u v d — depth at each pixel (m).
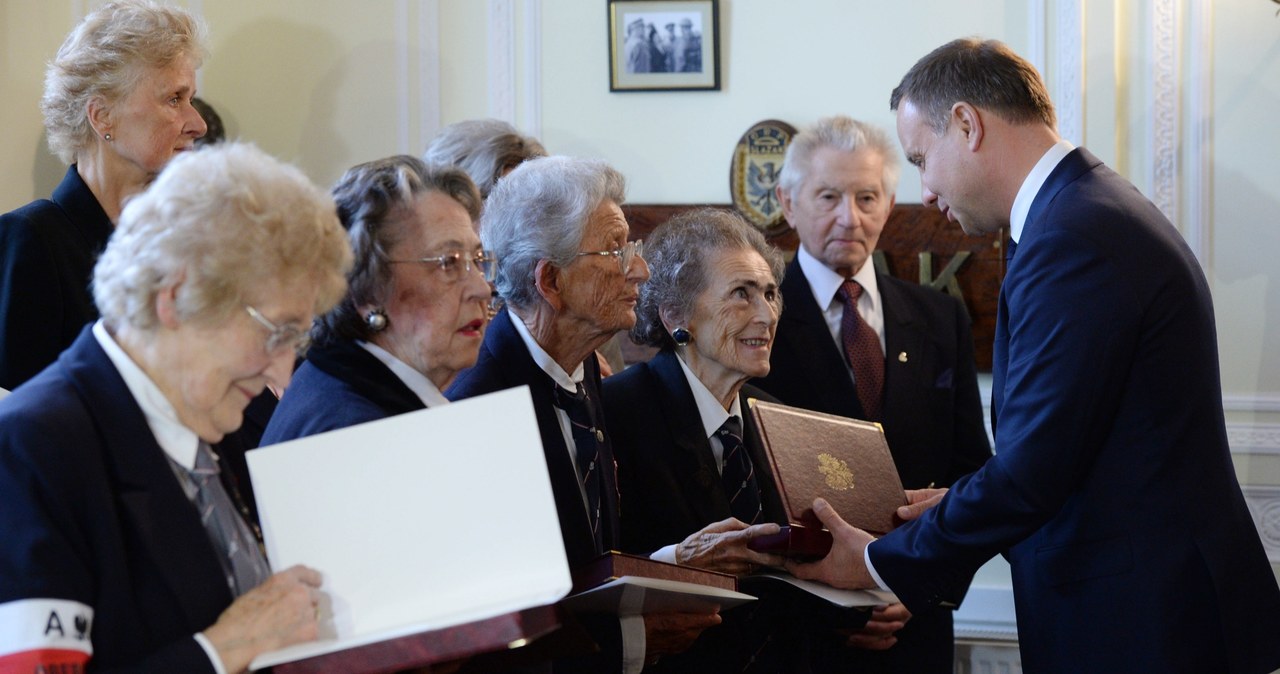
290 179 1.49
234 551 1.53
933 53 2.69
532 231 2.29
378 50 4.30
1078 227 2.40
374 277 1.85
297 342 1.51
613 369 3.62
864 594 2.52
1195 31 4.04
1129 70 4.09
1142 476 2.37
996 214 2.62
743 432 2.67
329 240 1.50
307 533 1.50
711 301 2.55
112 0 2.93
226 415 1.50
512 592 1.47
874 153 3.44
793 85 4.23
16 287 2.56
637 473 2.52
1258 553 2.44
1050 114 2.60
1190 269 2.45
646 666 2.39
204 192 1.42
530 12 4.29
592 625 2.16
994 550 2.42
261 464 1.51
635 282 2.35
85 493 1.38
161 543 1.42
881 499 2.61
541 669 1.83
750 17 4.24
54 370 1.46
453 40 4.32
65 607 1.32
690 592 1.92
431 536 1.50
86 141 2.74
